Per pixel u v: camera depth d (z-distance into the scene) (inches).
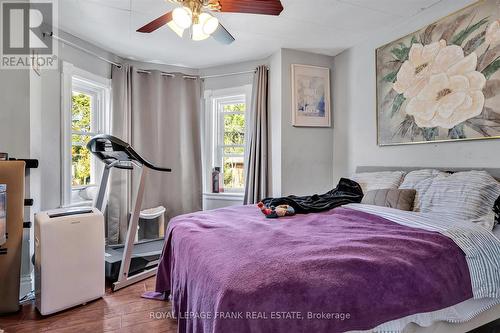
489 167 84.0
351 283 42.8
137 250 118.2
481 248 56.6
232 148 165.6
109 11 101.1
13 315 77.7
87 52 127.4
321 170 143.1
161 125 152.3
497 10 81.4
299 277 42.1
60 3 95.5
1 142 87.4
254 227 69.0
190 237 63.9
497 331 64.3
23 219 82.4
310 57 140.6
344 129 139.3
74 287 81.7
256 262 46.3
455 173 86.5
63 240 80.0
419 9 101.0
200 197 159.2
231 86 158.4
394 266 46.9
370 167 124.0
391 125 114.2
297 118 136.9
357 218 78.6
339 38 124.9
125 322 74.7
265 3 72.9
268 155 142.4
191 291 51.5
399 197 88.7
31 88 94.4
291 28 115.6
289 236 60.7
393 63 113.3
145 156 147.4
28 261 90.4
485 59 84.1
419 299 46.4
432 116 98.6
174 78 155.6
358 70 130.6
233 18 107.3
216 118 166.1
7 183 79.3
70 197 120.0
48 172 111.0
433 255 52.0
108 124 139.8
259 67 144.0
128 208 139.4
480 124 85.3
